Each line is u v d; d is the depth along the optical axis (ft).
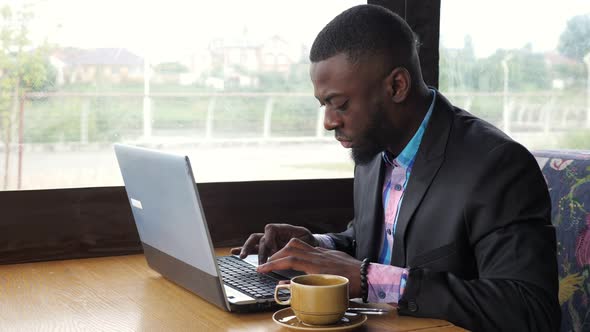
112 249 6.07
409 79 4.58
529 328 3.86
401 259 4.60
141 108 6.35
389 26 4.56
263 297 4.06
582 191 5.35
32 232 5.84
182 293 4.50
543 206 4.28
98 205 6.02
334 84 4.54
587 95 7.46
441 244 4.41
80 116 6.20
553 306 3.98
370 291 4.11
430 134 4.61
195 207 3.86
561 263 5.43
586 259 5.25
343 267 4.16
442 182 4.46
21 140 6.07
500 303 3.87
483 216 4.24
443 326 3.78
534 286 3.94
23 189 6.09
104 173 6.32
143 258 5.80
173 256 4.48
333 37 4.56
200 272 4.10
